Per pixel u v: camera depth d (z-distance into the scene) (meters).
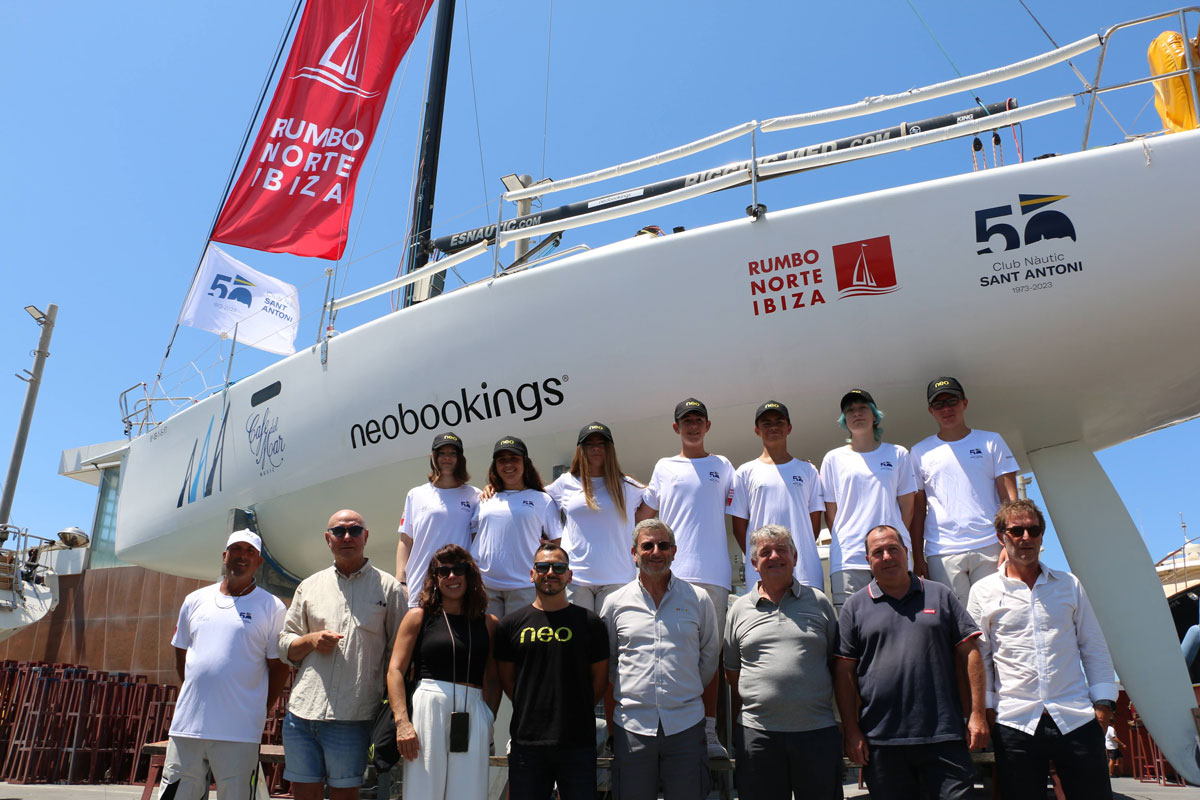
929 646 3.03
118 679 10.53
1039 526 3.15
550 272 5.29
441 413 5.68
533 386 5.32
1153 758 9.18
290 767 3.35
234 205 8.84
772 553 3.20
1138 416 4.89
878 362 4.61
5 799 6.52
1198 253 4.14
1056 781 3.69
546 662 3.17
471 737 3.11
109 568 13.48
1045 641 3.10
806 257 4.64
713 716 3.45
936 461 3.90
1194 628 5.77
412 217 9.72
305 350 6.62
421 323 5.79
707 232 4.86
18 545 13.30
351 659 3.40
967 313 4.43
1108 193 4.23
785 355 4.73
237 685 3.53
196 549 8.05
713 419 4.97
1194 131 4.21
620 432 5.16
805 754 3.04
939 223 4.43
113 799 6.56
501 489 4.00
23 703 9.62
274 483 6.81
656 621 3.28
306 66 9.00
